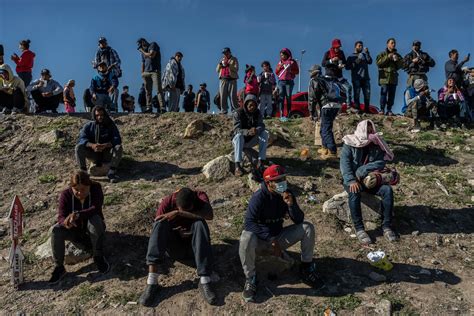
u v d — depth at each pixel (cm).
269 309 457
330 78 828
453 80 1077
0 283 519
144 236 584
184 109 1548
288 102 1158
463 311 451
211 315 455
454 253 552
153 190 714
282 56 1152
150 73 1104
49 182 768
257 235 479
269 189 479
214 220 628
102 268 520
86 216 514
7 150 880
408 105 1020
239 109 761
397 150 888
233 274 512
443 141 943
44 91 1101
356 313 449
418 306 459
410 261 532
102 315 457
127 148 900
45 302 482
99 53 1118
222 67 1091
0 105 1055
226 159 766
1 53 1048
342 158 602
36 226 640
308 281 487
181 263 531
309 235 481
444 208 651
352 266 524
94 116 757
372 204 617
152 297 470
